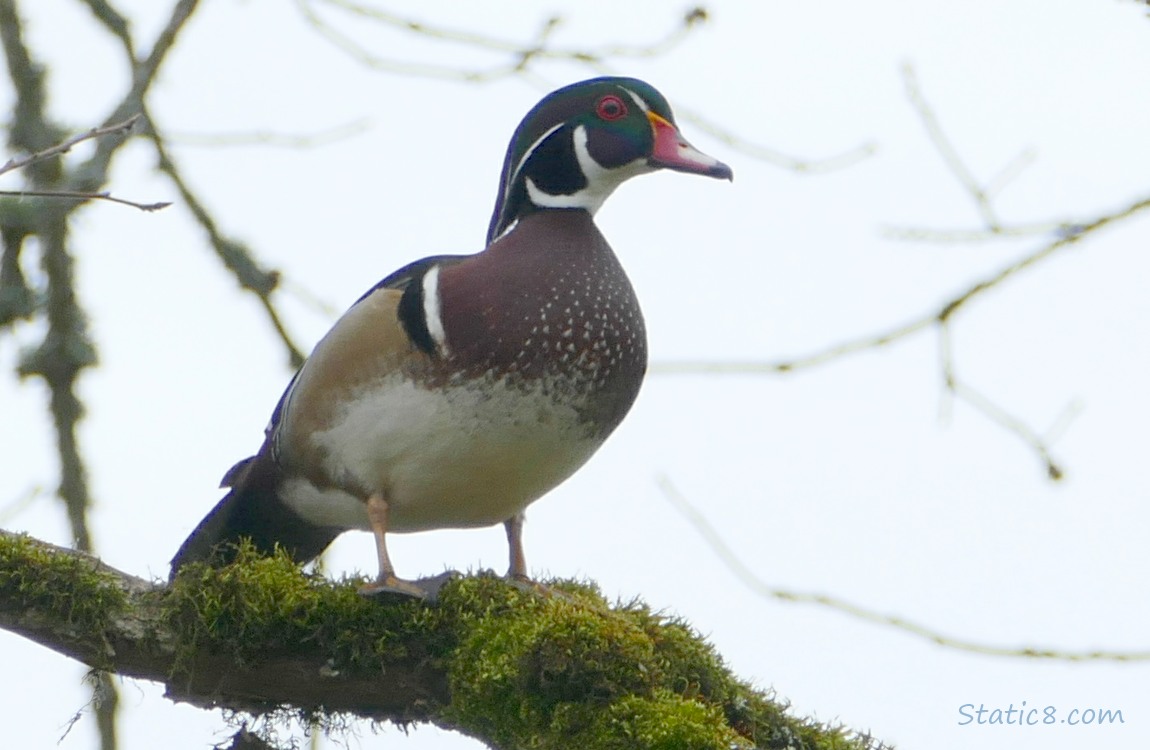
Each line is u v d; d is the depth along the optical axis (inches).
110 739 377.1
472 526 331.3
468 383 300.4
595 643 263.1
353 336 305.4
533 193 336.8
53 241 410.9
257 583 283.3
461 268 309.6
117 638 281.1
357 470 308.3
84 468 415.8
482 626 276.5
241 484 326.3
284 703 293.7
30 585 276.8
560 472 316.5
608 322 313.3
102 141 397.1
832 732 279.3
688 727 253.4
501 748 275.0
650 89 343.9
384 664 282.8
